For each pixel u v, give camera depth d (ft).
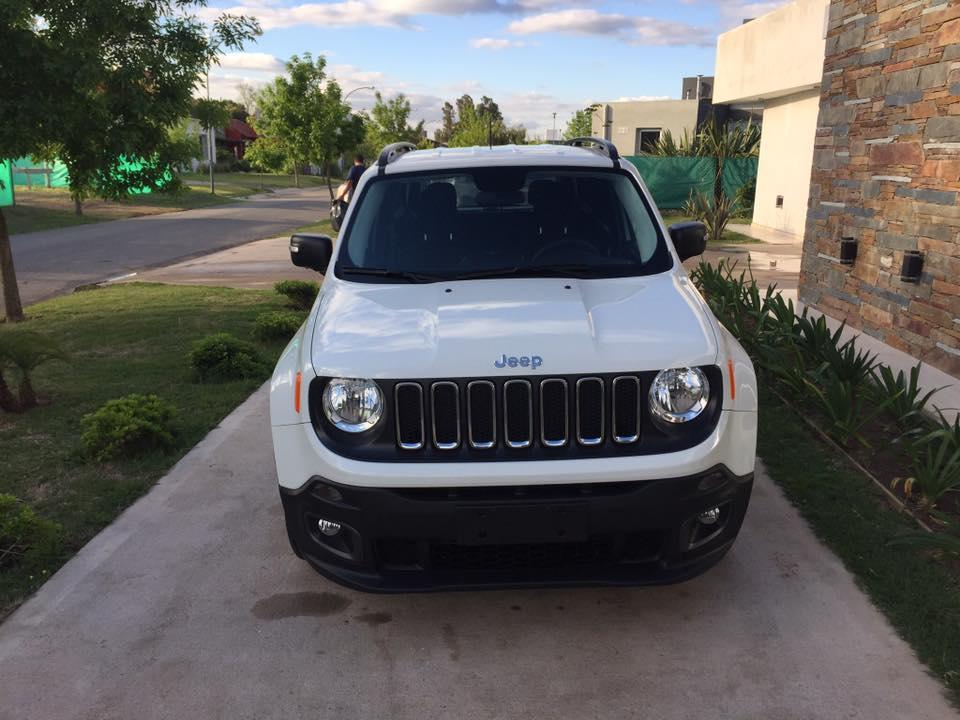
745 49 63.16
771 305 23.16
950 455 15.14
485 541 9.86
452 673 10.12
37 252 63.46
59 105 26.55
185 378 23.86
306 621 11.32
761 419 18.62
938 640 10.21
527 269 12.59
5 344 19.86
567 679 9.94
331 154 97.14
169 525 14.24
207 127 32.81
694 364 10.22
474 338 10.40
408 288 12.33
